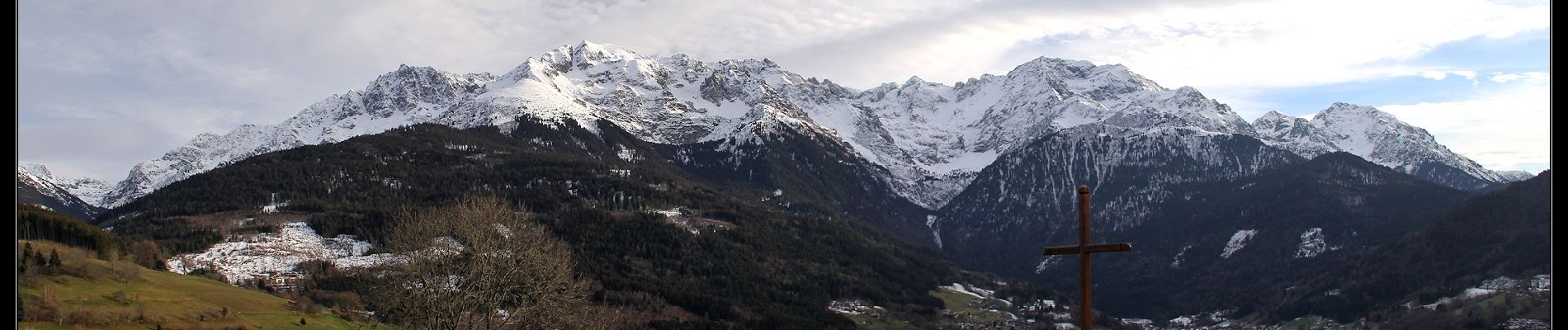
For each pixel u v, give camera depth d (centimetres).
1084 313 3300
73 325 10000
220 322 11450
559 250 8919
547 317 8269
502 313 8638
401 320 8631
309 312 13000
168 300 12012
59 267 12144
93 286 11862
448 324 7738
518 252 8025
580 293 9269
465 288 7838
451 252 7888
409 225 8162
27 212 14288
